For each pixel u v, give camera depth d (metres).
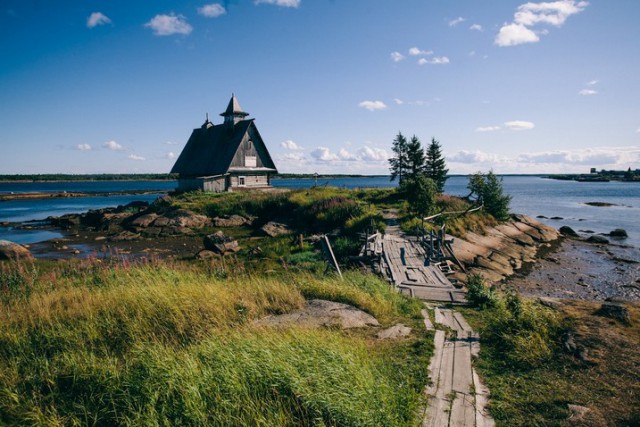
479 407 5.73
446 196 35.72
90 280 13.20
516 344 7.80
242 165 46.91
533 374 6.75
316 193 37.91
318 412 4.87
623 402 5.67
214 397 5.30
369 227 23.70
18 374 6.22
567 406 5.66
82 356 6.83
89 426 5.14
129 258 22.50
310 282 12.07
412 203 29.25
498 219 32.38
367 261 17.64
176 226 31.81
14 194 96.88
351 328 8.86
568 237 34.41
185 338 7.86
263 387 5.54
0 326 7.98
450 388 6.25
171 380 5.45
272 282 11.63
